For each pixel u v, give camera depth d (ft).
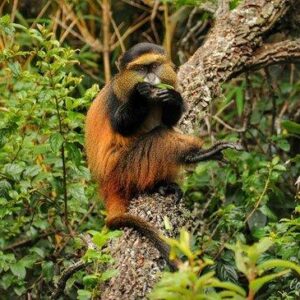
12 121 33.94
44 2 51.60
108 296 27.66
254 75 47.55
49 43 32.91
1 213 33.76
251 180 36.76
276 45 38.17
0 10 48.96
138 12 52.65
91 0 51.72
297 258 30.66
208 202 39.91
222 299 21.39
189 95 35.78
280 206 39.01
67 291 35.47
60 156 35.78
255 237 34.94
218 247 34.47
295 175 40.86
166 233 29.96
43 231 37.78
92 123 34.01
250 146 44.93
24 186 34.19
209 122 43.27
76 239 33.94
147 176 32.17
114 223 29.86
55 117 34.27
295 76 49.65
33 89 34.83
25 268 35.22
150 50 32.83
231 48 37.29
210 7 41.32
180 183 33.91
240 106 44.42
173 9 51.49
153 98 32.14
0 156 35.32
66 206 35.19
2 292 36.86
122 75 32.73
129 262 28.40
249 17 38.04
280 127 44.47
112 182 32.73
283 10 38.45
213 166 39.83
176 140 32.37
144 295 27.48
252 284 20.21
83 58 48.75
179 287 19.83
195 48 50.31
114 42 51.55
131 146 32.65
